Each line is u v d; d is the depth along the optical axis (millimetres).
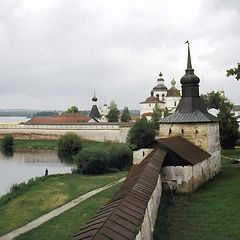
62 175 63062
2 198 45719
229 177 49188
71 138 105562
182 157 40000
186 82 52000
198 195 39031
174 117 50688
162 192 39781
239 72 49188
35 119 144625
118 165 70062
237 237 26516
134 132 90688
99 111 179750
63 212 37812
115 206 18125
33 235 30938
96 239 13828
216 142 52625
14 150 111625
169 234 27016
